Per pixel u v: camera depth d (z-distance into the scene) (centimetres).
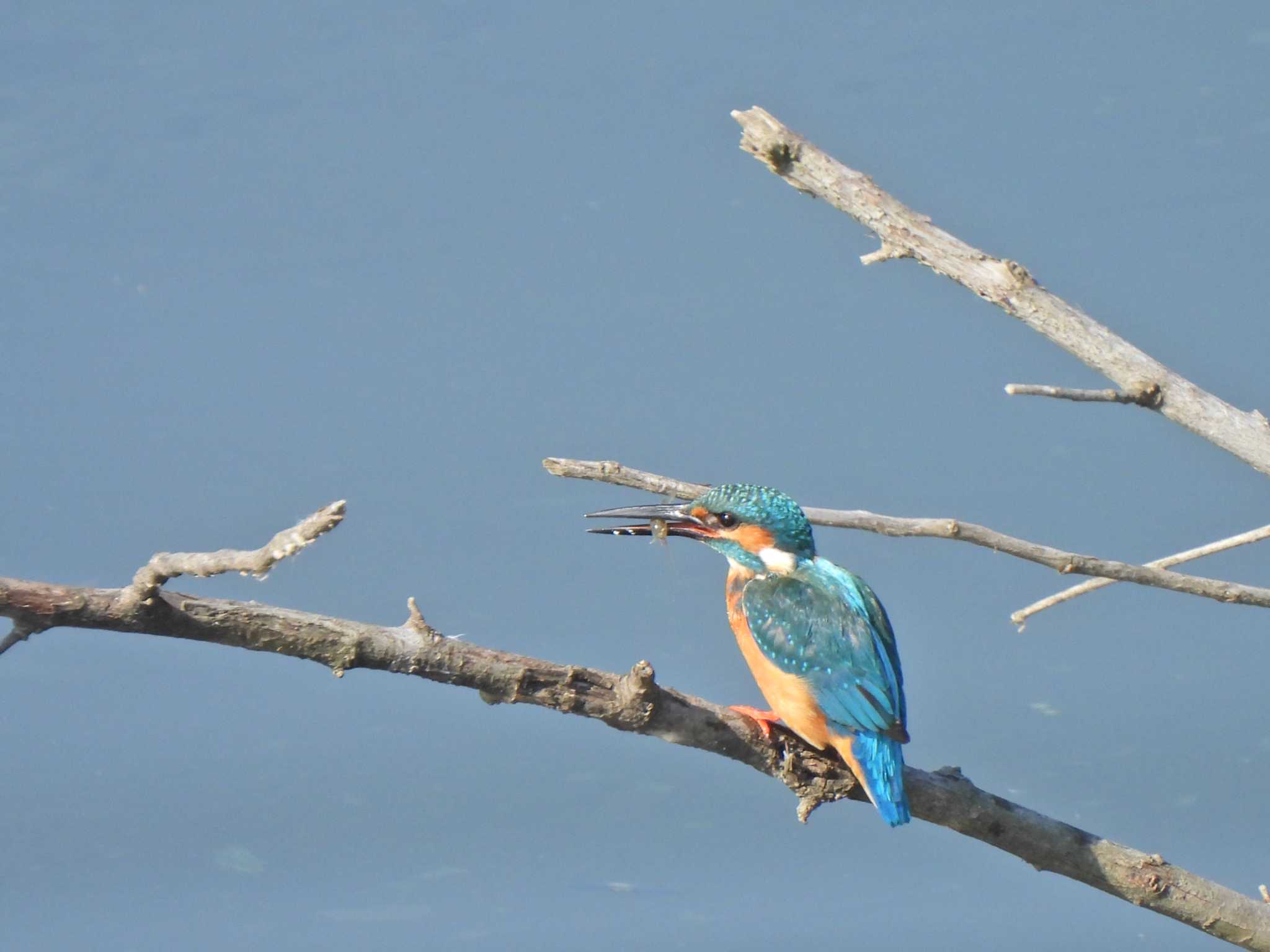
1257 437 948
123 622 824
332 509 688
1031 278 981
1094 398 945
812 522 891
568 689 991
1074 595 1044
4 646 809
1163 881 1105
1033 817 1125
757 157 1000
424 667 934
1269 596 938
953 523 896
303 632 894
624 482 948
